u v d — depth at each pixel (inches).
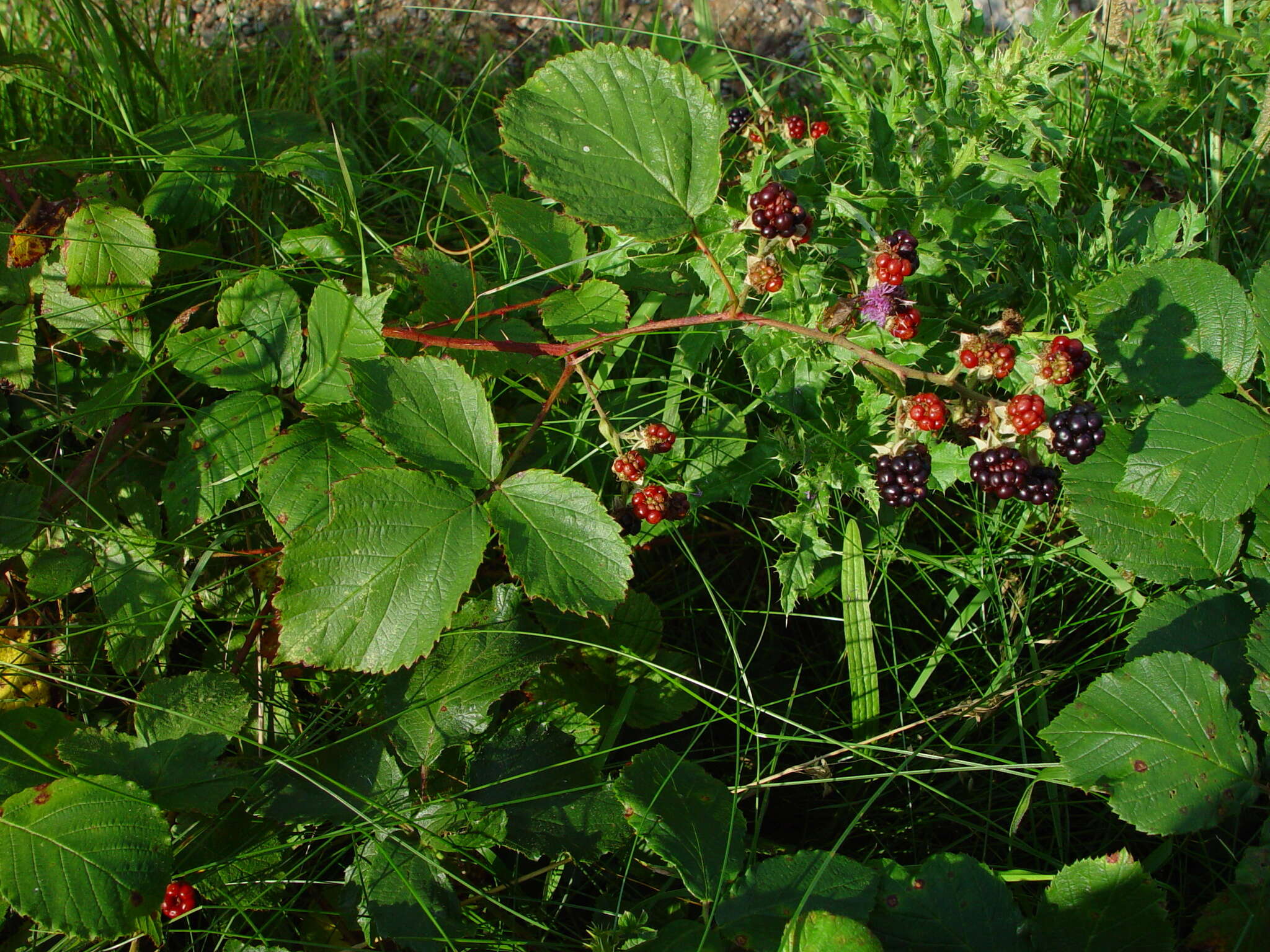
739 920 15.9
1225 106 28.1
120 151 24.2
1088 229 23.1
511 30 33.2
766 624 20.0
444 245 24.7
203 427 18.6
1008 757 19.5
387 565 16.5
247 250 23.3
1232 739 16.8
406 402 17.2
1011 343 19.3
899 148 21.0
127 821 15.8
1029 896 18.1
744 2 35.3
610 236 22.3
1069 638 21.0
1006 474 17.1
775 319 19.5
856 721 19.6
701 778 17.2
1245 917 16.0
